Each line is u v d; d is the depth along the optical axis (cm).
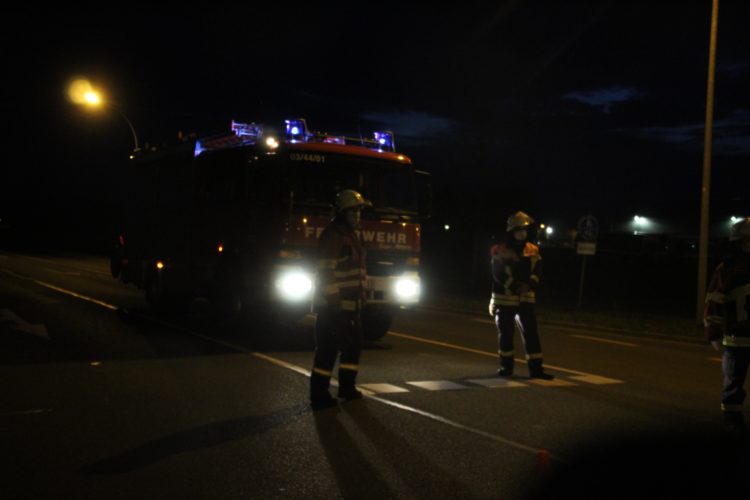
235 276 1317
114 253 2012
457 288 2784
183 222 1521
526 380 953
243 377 912
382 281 1241
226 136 1365
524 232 977
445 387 890
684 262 3731
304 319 1568
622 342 1482
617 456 608
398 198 1277
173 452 596
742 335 673
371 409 757
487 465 577
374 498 500
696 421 740
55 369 934
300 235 1195
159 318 1512
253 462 573
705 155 1784
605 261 3819
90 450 599
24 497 492
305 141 1256
